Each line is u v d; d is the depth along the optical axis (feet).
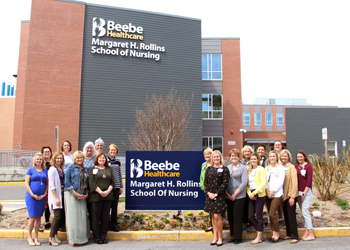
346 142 88.74
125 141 63.82
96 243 19.26
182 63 69.51
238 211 19.07
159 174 23.67
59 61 62.75
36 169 19.52
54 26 63.36
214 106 79.77
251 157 19.94
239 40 81.92
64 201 19.10
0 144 78.84
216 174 18.88
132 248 18.31
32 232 20.66
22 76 75.56
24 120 59.93
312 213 23.77
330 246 18.39
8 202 31.22
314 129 89.56
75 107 62.44
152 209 23.39
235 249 17.94
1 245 18.84
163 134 43.68
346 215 23.40
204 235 20.15
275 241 19.24
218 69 81.15
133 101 65.46
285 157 20.20
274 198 19.48
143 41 67.72
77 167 19.03
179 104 50.44
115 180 20.86
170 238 20.16
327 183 27.94
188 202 23.52
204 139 78.43
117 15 66.85
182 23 70.85
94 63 64.59
